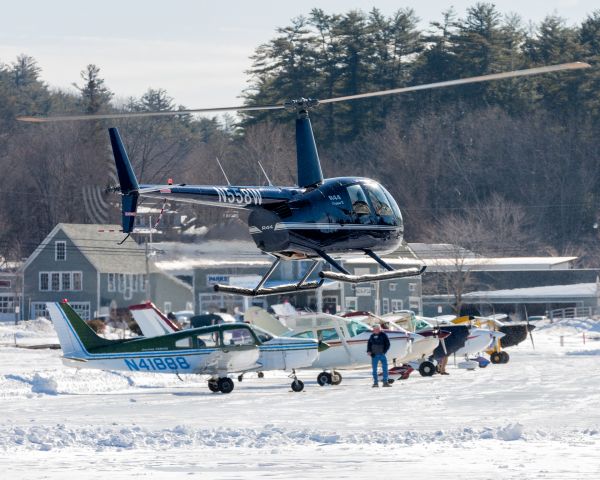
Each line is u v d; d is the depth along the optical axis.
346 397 113.19
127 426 85.06
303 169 94.94
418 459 66.81
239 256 115.12
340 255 97.69
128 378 138.00
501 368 162.50
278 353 123.44
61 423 88.50
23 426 85.38
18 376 128.38
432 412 95.44
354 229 95.56
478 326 173.62
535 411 95.31
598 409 96.88
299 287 99.56
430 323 164.88
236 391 125.00
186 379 143.38
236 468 64.25
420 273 99.81
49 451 72.25
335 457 68.19
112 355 123.00
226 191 91.81
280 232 93.06
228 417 92.94
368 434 78.06
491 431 77.38
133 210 90.81
